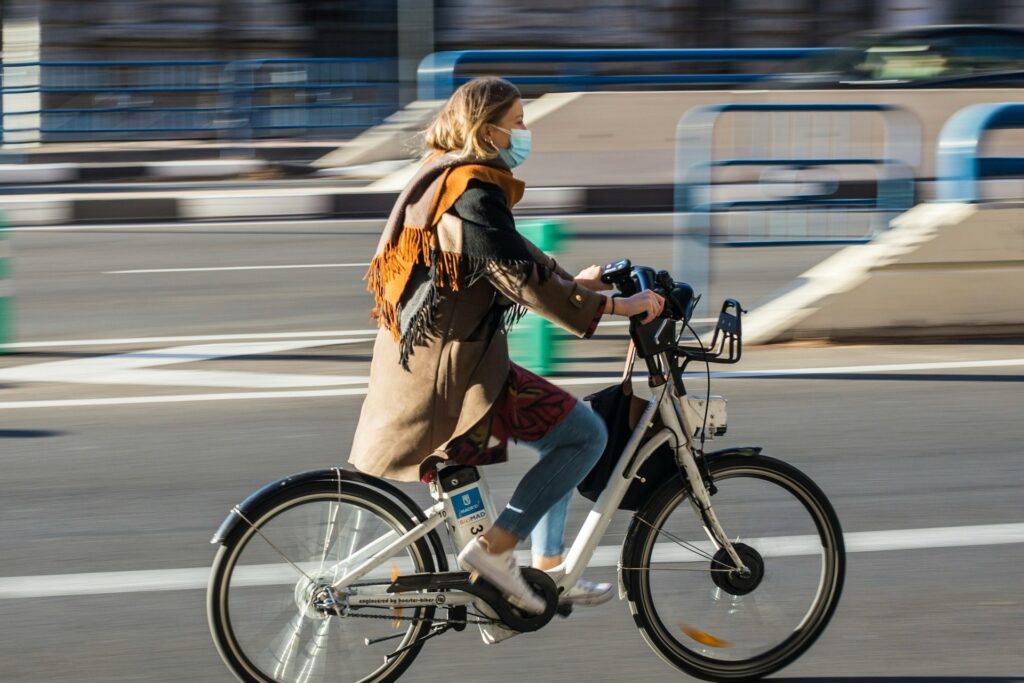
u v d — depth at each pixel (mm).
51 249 33875
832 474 15836
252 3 61188
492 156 9375
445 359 9492
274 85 51844
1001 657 11273
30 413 18625
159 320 25234
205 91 52375
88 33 59188
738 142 36000
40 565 13148
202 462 16391
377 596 10125
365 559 10219
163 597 12422
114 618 11969
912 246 22844
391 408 9688
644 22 63906
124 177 47781
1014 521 14352
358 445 9914
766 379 20359
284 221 39250
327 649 10438
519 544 10125
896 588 12617
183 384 20281
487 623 10359
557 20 63344
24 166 47844
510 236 9203
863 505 14789
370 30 62719
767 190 32938
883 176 30047
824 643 11555
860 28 65812
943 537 13875
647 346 10164
